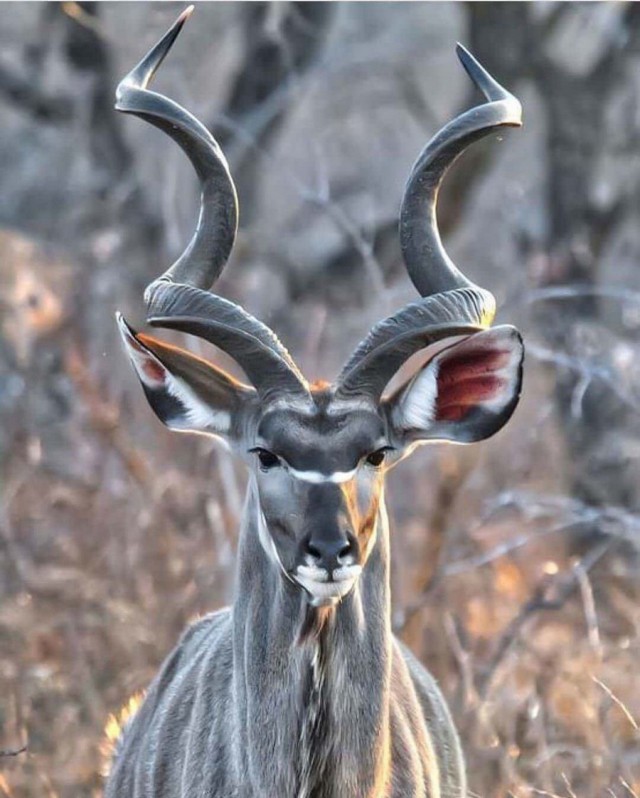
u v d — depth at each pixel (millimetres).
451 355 14125
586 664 20812
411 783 14297
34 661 22000
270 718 13734
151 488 24688
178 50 35469
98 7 34969
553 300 30875
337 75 39562
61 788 19406
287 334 32875
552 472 28719
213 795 14164
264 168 35188
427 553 23109
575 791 18562
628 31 33312
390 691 14531
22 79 35562
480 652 21906
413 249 14898
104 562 23984
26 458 26844
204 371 14227
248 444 14125
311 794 13750
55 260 31750
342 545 13148
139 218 33719
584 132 33000
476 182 32031
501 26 33250
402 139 42281
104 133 35250
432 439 14375
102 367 28531
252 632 13891
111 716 18391
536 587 23203
